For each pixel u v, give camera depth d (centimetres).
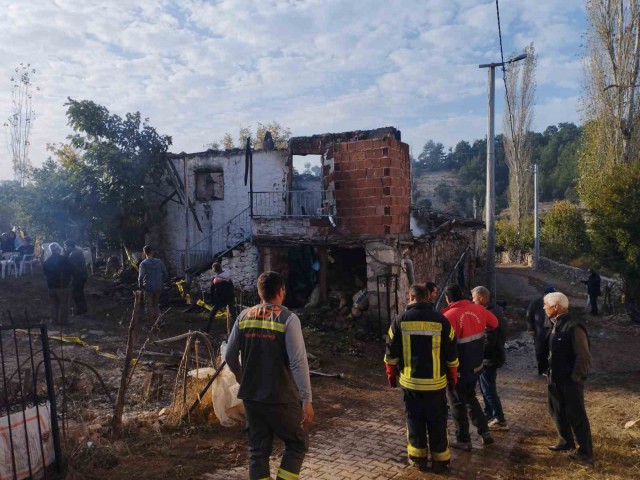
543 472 534
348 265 1551
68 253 1280
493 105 1484
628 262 1584
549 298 577
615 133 2373
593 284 1748
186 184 1862
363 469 536
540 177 8419
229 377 650
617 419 720
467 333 593
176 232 1914
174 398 662
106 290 1600
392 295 1244
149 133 1825
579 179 2641
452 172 11900
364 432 653
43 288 1557
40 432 460
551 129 10781
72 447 515
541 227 4181
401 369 539
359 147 1270
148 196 1914
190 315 1380
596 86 2489
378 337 1202
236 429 628
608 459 563
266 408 404
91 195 1772
